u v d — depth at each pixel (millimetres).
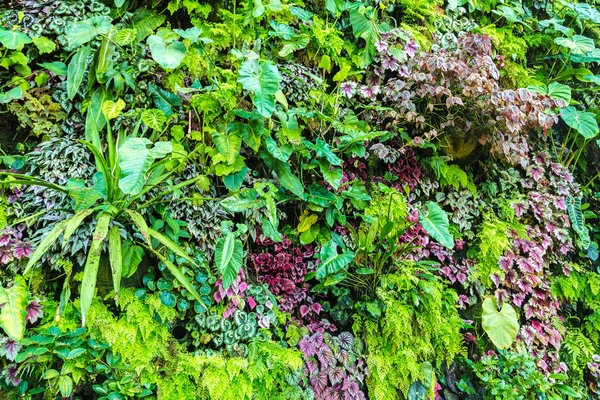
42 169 1901
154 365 1960
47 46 1980
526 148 2582
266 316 2193
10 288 1677
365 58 2689
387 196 2654
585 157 3393
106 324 1875
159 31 2203
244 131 2213
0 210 1850
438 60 2436
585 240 3066
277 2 2379
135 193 1573
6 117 2004
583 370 2967
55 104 2020
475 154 2803
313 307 2422
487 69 2473
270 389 2092
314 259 2498
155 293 1992
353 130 2459
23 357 1672
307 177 2533
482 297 2805
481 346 2775
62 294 1793
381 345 2369
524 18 3330
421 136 2689
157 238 1829
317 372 2209
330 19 2752
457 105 2533
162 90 2197
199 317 2051
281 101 2258
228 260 1895
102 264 1950
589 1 3723
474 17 3219
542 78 3297
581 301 3154
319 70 2660
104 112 1901
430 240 2742
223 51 2438
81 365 1786
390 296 2389
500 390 2551
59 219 1854
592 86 3361
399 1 2902
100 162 1779
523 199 3000
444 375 2664
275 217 2113
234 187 2180
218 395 1893
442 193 2828
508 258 2807
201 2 2387
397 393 2383
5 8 2023
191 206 2137
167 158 2021
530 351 2820
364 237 2420
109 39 2004
